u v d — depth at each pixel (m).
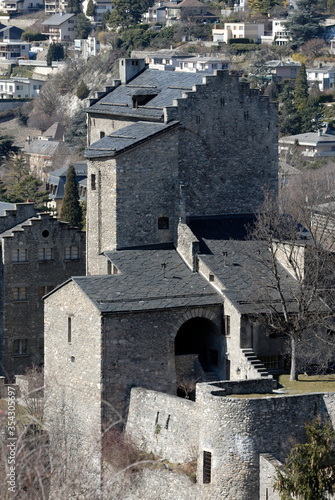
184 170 147.88
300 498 112.62
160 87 157.25
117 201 142.62
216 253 141.75
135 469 126.94
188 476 122.00
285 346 135.12
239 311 132.50
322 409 121.62
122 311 130.38
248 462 118.56
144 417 129.25
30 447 111.81
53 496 102.56
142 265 140.25
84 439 132.88
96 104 162.88
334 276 138.25
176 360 135.25
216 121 149.50
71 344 135.50
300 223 153.88
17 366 179.25
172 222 146.00
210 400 119.88
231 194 151.75
